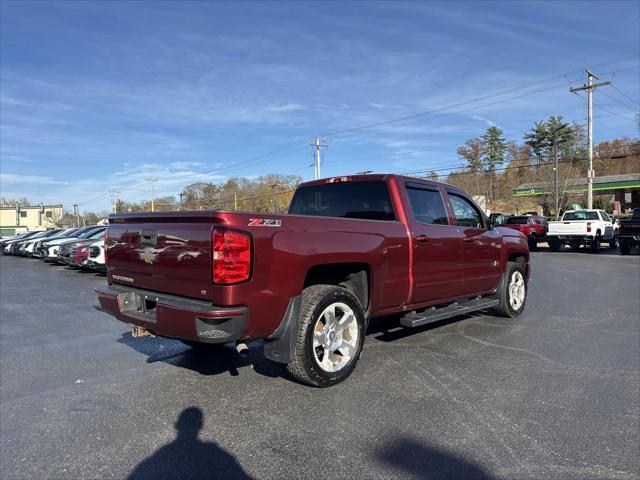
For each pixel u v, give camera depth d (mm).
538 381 4340
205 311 3387
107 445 3227
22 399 4102
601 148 66875
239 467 2914
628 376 4473
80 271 16344
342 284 4738
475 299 6613
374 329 6379
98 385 4426
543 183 50750
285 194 73375
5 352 5672
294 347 3881
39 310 8617
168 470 2896
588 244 22109
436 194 5730
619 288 10227
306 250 3893
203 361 5117
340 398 3961
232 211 3564
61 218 103312
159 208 94000
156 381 4488
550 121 70625
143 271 4195
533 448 3111
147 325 3916
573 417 3574
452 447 3127
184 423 3541
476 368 4711
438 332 6207
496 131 80625
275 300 3688
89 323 7383
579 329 6367
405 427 3418
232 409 3777
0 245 28828
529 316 7242
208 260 3480
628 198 51688
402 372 4594
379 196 5270
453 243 5668
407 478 2771
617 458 2986
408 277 4996
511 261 7324
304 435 3314
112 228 4645
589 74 29312
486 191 76250
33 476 2846
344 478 2779
